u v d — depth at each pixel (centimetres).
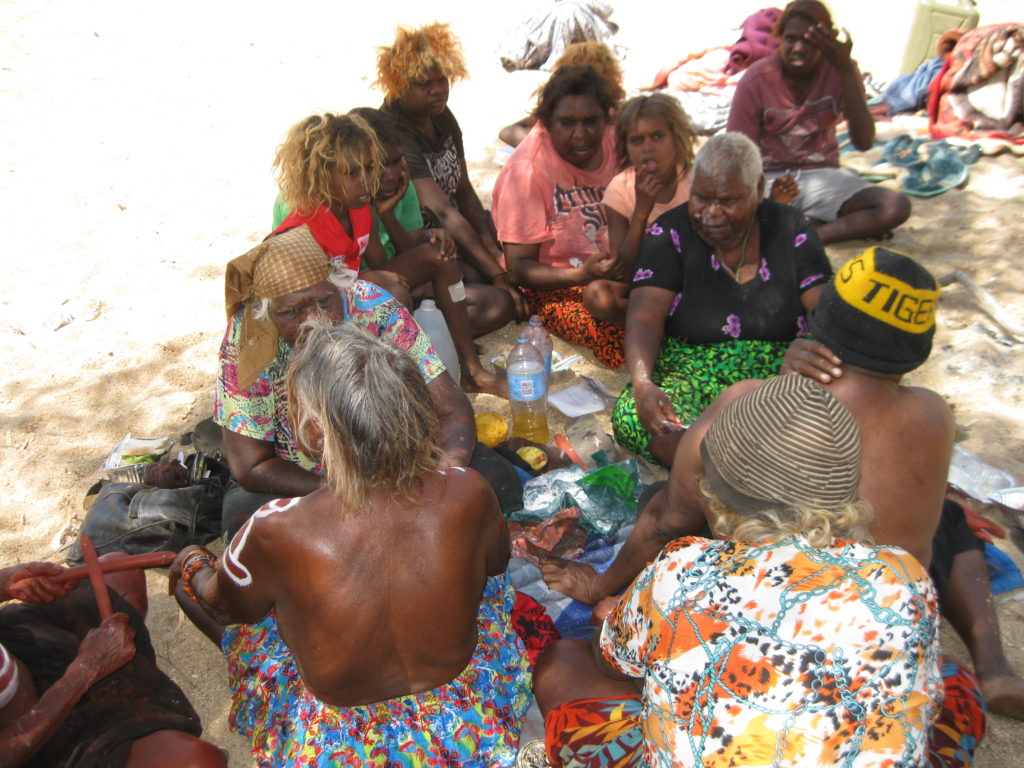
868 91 741
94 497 355
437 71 461
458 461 288
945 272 498
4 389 437
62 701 205
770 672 153
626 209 423
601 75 449
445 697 217
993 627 269
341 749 212
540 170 442
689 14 968
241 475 284
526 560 315
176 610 319
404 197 436
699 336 362
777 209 347
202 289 524
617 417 367
